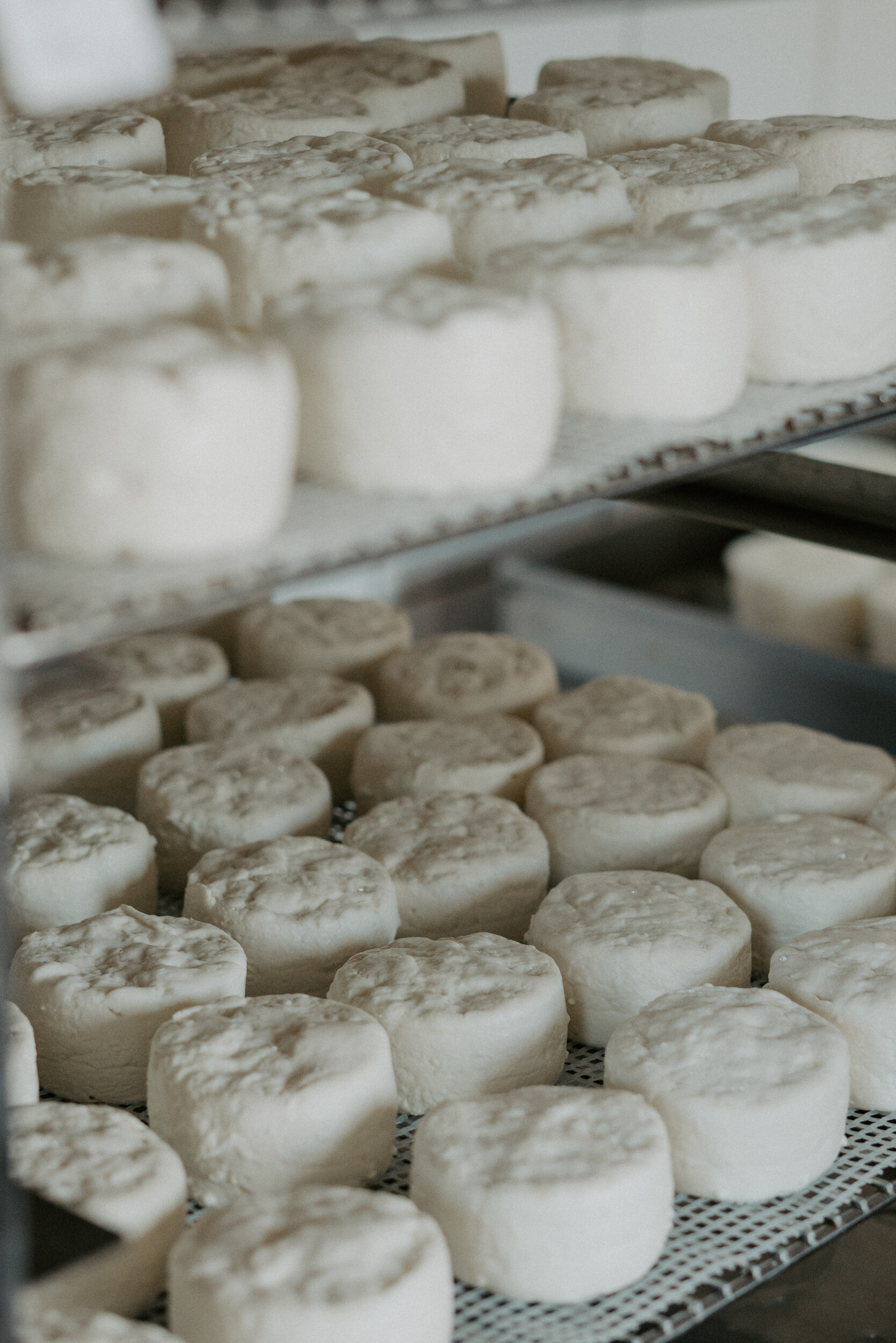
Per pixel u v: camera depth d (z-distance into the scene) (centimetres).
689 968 123
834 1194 108
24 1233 89
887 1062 117
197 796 147
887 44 233
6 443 77
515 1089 114
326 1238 91
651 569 277
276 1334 85
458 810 147
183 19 72
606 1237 96
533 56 255
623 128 156
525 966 120
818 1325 102
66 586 74
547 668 184
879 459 261
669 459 97
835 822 146
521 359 90
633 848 145
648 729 168
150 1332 87
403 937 136
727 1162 106
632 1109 105
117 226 115
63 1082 117
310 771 154
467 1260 98
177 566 78
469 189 119
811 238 112
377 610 198
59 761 155
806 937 127
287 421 83
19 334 83
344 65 174
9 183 119
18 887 130
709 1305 97
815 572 259
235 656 205
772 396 113
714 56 251
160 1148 102
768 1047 111
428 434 89
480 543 258
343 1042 107
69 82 69
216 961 120
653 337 102
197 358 79
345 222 105
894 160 148
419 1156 102
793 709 222
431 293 94
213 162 127
